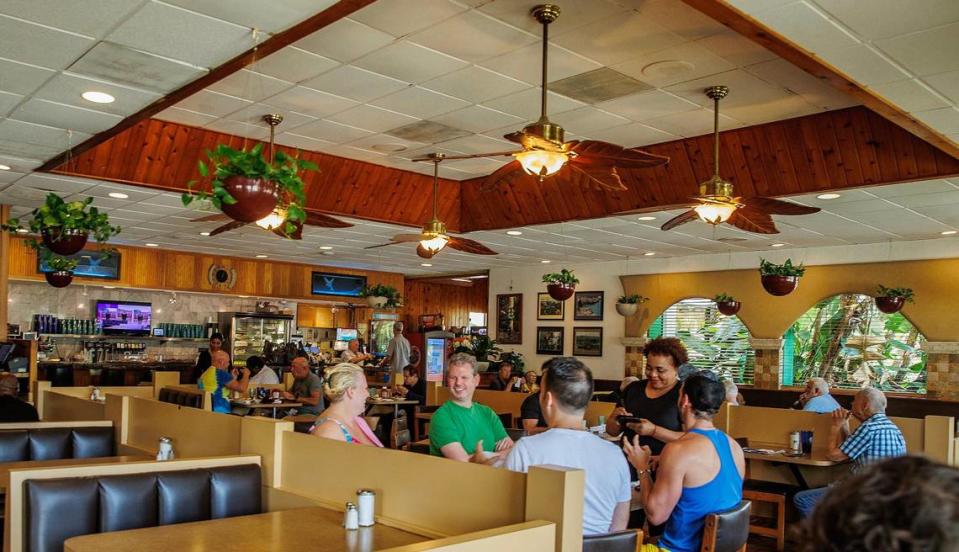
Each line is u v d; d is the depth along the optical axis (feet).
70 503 9.75
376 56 16.37
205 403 24.48
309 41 15.57
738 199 18.47
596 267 45.91
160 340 45.83
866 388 16.71
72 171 22.40
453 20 14.47
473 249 26.00
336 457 10.67
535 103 19.43
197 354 47.29
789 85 17.84
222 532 9.13
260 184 12.23
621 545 8.36
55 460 14.65
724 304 36.17
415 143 23.91
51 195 18.51
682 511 10.16
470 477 8.71
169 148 22.77
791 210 19.33
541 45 15.53
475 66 16.84
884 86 14.33
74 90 16.03
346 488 10.44
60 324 41.45
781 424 21.72
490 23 14.55
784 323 38.14
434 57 16.35
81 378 40.78
